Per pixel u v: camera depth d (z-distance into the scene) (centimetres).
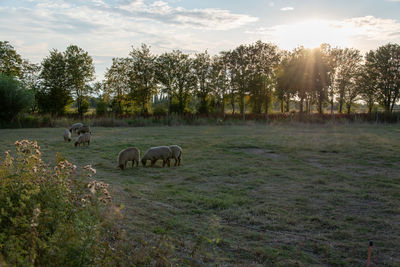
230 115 4447
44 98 5641
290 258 517
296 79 4394
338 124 3656
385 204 816
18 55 5316
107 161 1416
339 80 5891
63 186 479
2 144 1852
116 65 6056
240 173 1182
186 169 1258
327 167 1299
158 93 6206
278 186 995
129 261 434
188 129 3152
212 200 824
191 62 5978
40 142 2028
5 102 3397
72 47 5744
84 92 5978
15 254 324
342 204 814
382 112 4066
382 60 5366
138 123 3750
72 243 349
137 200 805
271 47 5900
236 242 574
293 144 1902
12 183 467
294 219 696
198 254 503
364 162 1384
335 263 506
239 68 6038
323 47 5800
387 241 589
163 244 480
